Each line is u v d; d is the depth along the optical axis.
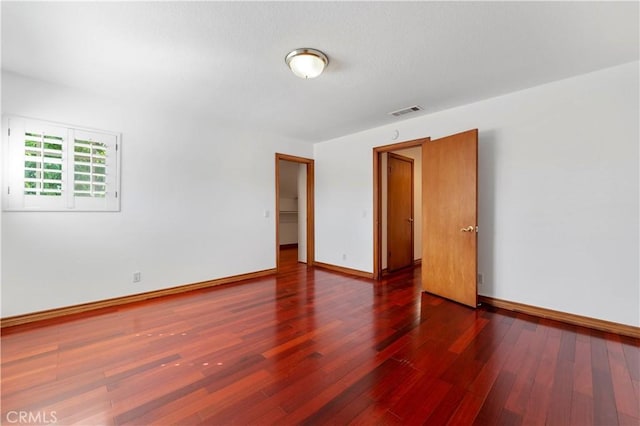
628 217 2.44
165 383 1.76
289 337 2.38
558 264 2.78
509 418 1.47
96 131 3.06
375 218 4.40
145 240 3.41
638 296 2.40
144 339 2.34
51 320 2.74
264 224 4.62
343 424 1.43
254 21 1.85
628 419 1.46
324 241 5.23
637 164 2.40
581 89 2.63
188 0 1.65
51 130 2.80
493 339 2.34
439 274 3.50
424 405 1.57
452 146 3.33
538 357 2.06
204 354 2.10
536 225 2.90
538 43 2.11
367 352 2.13
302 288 3.87
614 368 1.92
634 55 2.29
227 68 2.49
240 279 4.31
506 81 2.75
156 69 2.51
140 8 1.72
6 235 2.60
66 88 2.88
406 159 5.30
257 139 4.52
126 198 3.27
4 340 2.32
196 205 3.85
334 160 5.03
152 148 3.47
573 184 2.69
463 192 3.20
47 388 1.70
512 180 3.04
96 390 1.68
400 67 2.46
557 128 2.77
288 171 7.19
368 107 3.45
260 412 1.51
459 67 2.47
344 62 2.38
